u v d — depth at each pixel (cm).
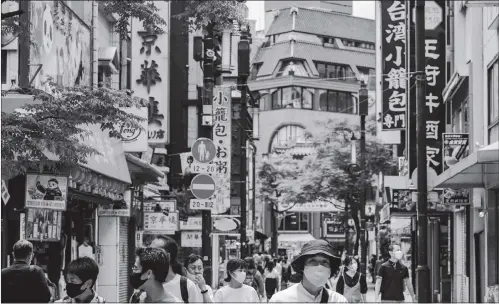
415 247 4591
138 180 3412
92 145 2447
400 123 4869
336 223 8512
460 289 4200
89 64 3075
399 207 4384
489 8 3384
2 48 2244
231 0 2677
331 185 6569
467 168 2564
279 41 13975
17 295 1163
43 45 2408
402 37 4888
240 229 3775
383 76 4906
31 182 1894
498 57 3183
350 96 14050
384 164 6625
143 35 4244
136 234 3619
